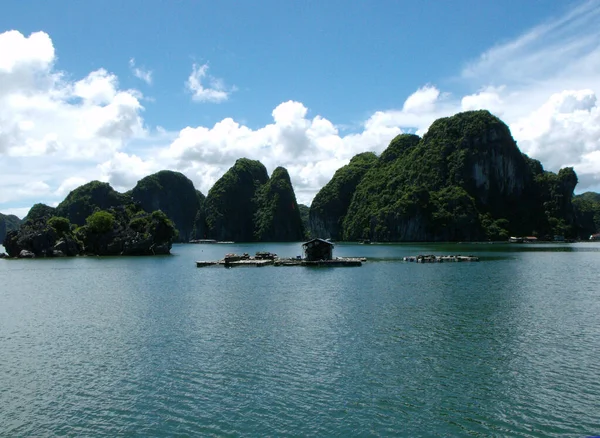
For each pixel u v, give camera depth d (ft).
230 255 347.77
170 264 348.59
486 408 68.28
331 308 142.72
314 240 332.39
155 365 88.22
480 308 139.33
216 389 76.33
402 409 68.33
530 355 91.15
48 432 63.41
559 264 305.94
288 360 89.81
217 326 119.14
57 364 89.97
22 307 153.69
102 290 194.90
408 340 102.58
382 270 273.54
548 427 62.80
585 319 122.62
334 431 62.39
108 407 70.54
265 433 62.13
